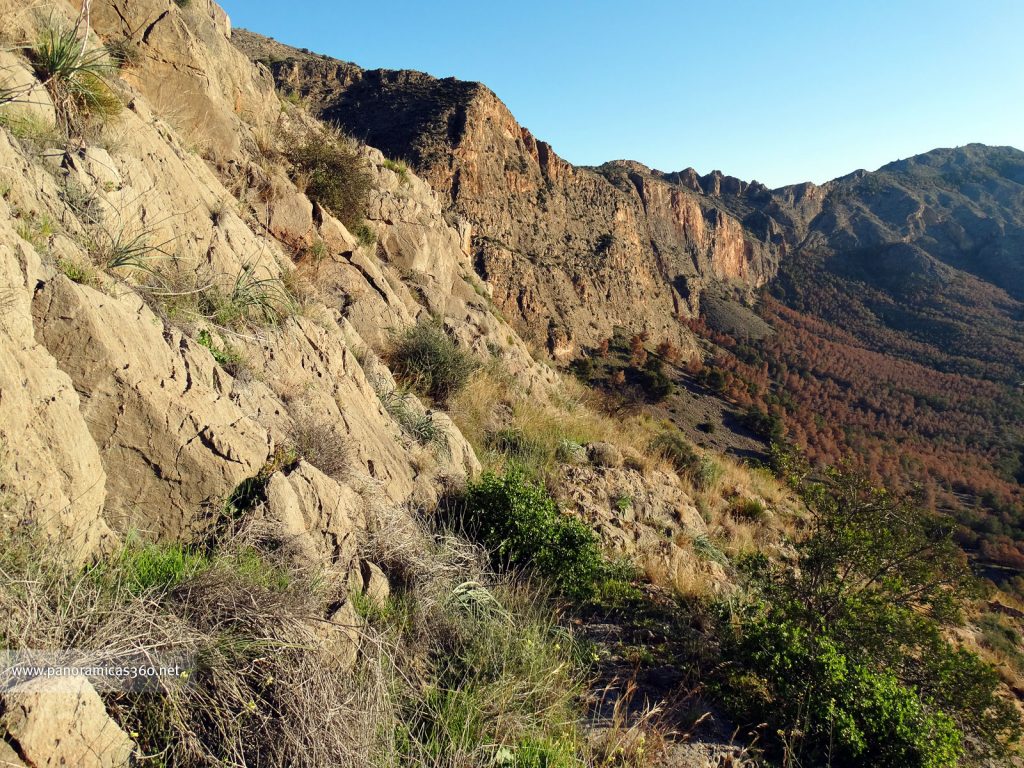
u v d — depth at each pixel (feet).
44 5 16.02
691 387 252.42
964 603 18.79
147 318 12.30
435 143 233.14
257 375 15.61
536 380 43.29
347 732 8.54
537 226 279.08
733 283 498.28
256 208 26.45
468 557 15.88
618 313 289.94
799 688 13.00
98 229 13.21
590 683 13.35
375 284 31.65
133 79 22.62
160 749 7.32
